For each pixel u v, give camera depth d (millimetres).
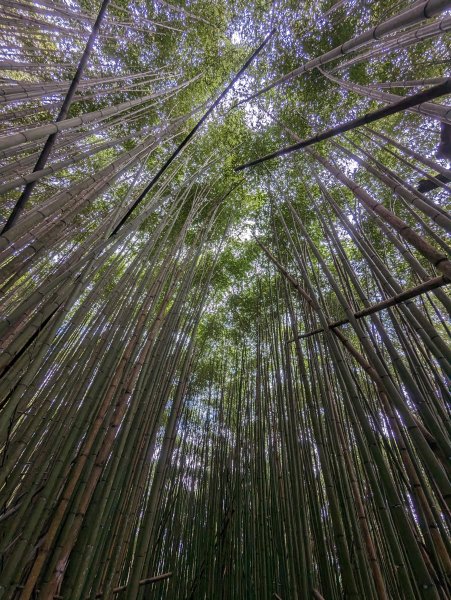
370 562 1505
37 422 1661
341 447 2195
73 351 2453
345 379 1743
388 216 1375
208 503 3670
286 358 3109
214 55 5797
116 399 1926
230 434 4133
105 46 5168
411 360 2385
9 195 4309
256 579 2812
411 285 3875
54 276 1976
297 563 2312
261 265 5695
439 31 1773
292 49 5109
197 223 5508
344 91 4734
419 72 4312
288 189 5371
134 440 1969
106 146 2695
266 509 3090
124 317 2338
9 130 3463
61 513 1286
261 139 5609
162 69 5480
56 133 1639
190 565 3328
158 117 5680
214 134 5855
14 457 1467
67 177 4949
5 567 1168
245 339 5324
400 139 4570
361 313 1774
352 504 2070
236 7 5496
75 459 1646
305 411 3189
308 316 3273
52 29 3389
